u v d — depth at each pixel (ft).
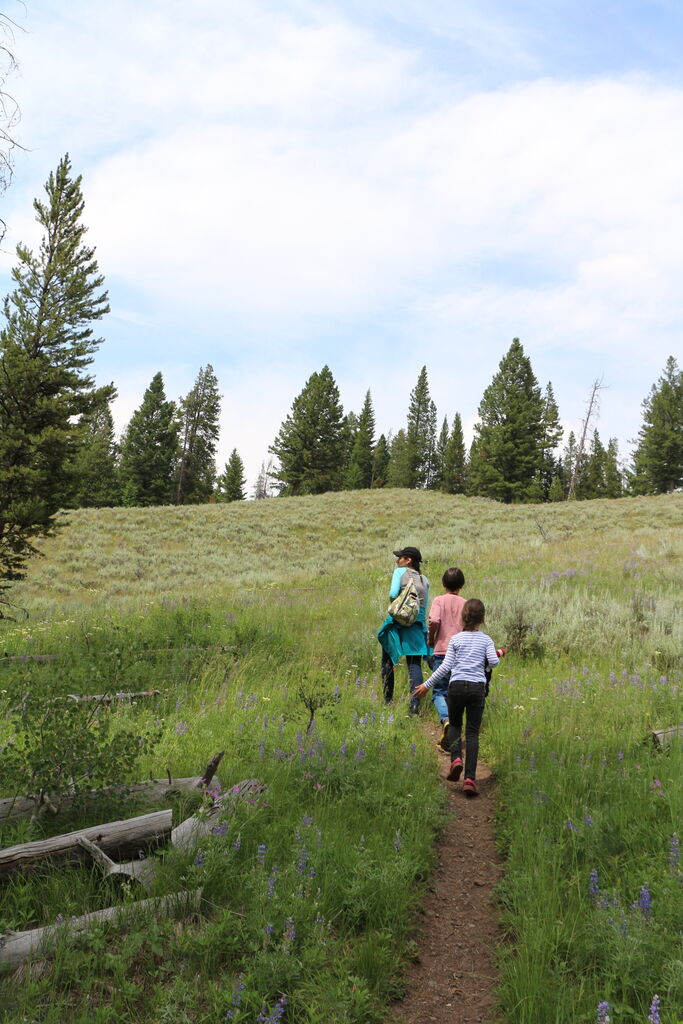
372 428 326.65
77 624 40.60
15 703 20.16
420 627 26.12
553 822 15.10
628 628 36.40
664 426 225.35
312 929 10.87
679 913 10.84
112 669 16.81
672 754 18.02
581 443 223.30
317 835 13.38
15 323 53.01
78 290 53.72
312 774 16.60
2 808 13.35
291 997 9.63
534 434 238.27
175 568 102.58
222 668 30.07
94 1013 9.01
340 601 54.24
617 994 9.88
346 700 25.57
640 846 13.62
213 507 158.10
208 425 249.96
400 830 14.99
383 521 143.54
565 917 11.56
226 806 14.25
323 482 259.19
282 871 12.37
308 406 258.16
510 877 13.39
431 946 11.84
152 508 152.46
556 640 35.99
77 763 13.62
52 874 11.75
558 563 64.75
